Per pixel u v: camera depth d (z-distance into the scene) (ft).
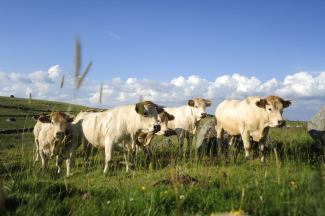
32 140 43.21
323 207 9.37
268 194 11.64
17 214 10.52
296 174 14.67
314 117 25.58
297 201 10.31
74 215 10.36
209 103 33.30
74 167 23.43
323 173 14.55
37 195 12.12
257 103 21.66
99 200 12.62
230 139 29.58
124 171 20.54
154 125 21.67
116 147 22.95
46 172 20.57
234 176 15.57
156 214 10.34
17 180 14.58
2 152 29.84
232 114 25.58
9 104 138.41
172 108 34.58
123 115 22.98
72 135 21.91
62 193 13.76
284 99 22.48
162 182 14.64
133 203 11.22
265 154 25.13
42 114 27.50
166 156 26.71
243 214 8.60
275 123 21.21
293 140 22.59
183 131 31.96
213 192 11.96
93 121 23.17
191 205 10.87
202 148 29.35
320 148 23.80
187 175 14.73
